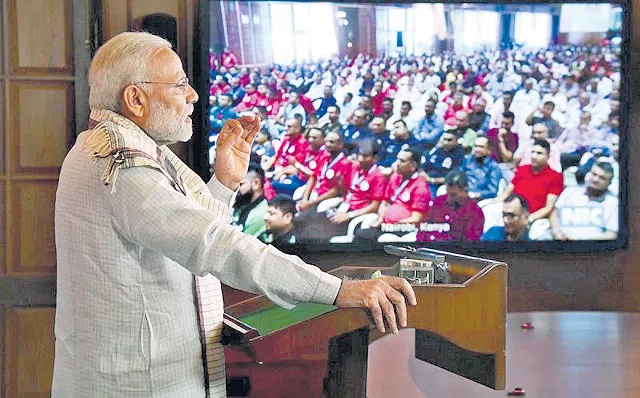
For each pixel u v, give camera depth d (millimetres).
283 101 4176
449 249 4277
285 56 4164
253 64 4152
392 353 2955
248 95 4156
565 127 4281
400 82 4215
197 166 4207
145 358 1889
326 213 4227
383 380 2615
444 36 4215
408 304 1865
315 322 1831
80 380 1931
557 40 4254
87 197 1914
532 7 4230
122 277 1892
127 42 1985
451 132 4246
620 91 4281
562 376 2664
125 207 1840
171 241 1809
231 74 4141
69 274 1955
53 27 4086
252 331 1866
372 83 4207
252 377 3541
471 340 1905
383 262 4285
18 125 4102
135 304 1895
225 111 4148
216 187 2270
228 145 2271
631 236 4402
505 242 4293
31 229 4133
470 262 2043
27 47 4082
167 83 1971
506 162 4273
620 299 4422
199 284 1957
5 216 4117
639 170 4375
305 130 4195
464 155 4258
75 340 1944
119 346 1896
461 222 4277
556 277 4395
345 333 1974
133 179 1851
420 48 4211
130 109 1961
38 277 4133
